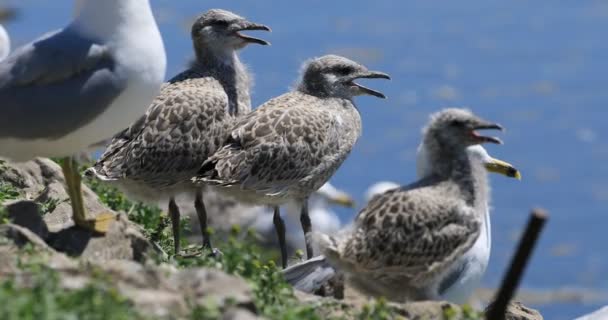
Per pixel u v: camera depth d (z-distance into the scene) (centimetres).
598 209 5156
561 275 4253
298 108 1683
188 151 1631
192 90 1673
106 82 1322
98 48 1326
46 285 1091
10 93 1306
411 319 1261
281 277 1276
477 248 1457
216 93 1681
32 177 1692
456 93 7244
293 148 1642
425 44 8600
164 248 1645
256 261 1370
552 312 3744
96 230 1333
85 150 1391
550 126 6550
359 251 1312
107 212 1476
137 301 1101
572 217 5066
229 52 1744
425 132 1374
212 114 1656
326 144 1678
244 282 1169
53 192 1548
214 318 1098
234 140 1633
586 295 3984
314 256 1598
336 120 1700
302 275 1377
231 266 1293
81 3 1345
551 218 5050
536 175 5666
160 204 1767
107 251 1319
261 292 1234
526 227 1239
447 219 1323
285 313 1166
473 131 1352
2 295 1045
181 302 1113
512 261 1252
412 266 1320
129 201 1772
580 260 4478
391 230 1309
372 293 1369
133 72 1336
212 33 1734
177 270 1258
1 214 1318
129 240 1334
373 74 1736
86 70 1320
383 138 6091
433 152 1364
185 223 1742
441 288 1434
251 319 1077
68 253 1309
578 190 5431
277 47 8175
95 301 1066
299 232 2433
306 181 1667
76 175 1354
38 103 1305
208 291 1144
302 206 1702
